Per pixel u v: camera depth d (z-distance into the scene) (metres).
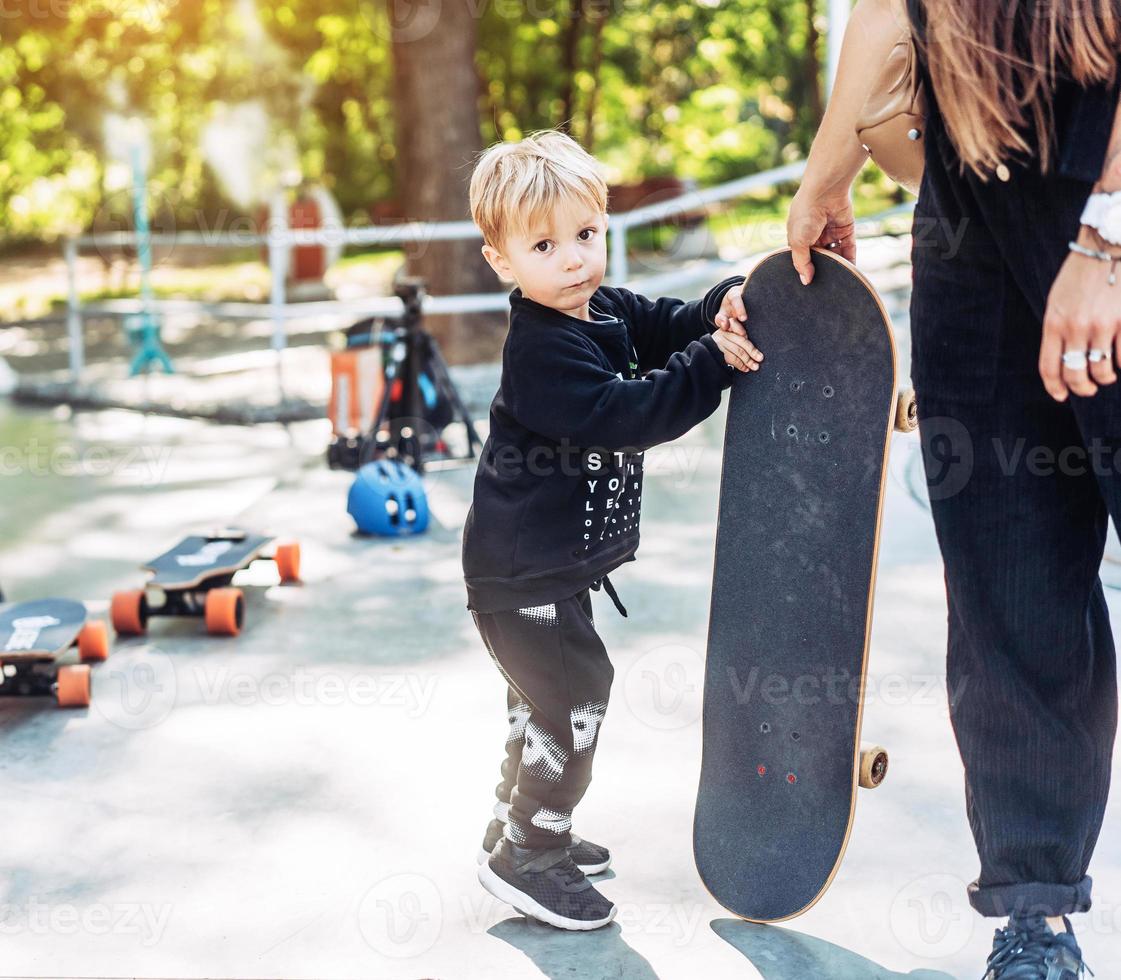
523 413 2.04
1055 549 1.79
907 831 2.42
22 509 5.54
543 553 2.06
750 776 2.10
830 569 1.95
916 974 1.97
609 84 19.11
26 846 2.52
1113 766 2.57
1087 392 1.60
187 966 2.07
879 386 1.87
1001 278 1.73
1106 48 1.49
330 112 17.31
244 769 2.85
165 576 3.81
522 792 2.14
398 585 4.19
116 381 8.84
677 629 3.62
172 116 16.81
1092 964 1.95
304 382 8.64
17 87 15.14
